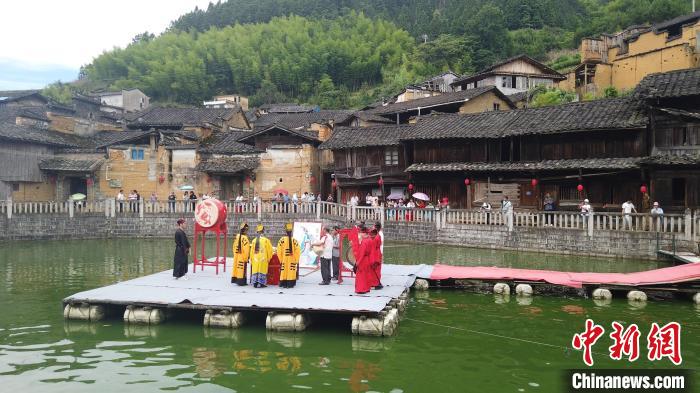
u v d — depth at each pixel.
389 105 51.41
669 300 15.80
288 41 102.00
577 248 23.95
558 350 11.30
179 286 14.85
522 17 92.06
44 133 41.88
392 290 14.38
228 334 12.23
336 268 16.20
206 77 96.50
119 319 13.47
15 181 37.03
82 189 41.81
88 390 9.09
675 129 24.17
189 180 40.06
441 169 31.42
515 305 15.30
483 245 26.91
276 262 15.23
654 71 46.94
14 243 29.58
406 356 10.86
